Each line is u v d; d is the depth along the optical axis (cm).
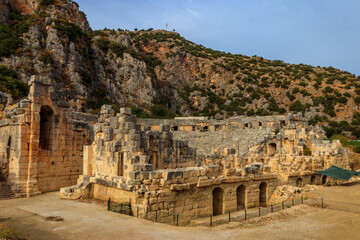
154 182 2453
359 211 2844
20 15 11625
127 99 12925
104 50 13862
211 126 9050
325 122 12125
